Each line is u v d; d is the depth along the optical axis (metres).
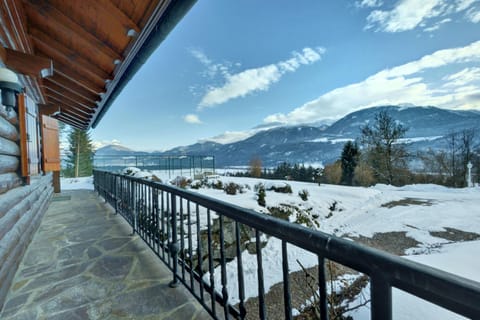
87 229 3.15
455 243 4.79
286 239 0.80
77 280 1.82
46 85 4.03
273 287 3.75
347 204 8.57
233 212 1.09
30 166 2.78
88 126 7.02
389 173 14.97
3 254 1.58
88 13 2.04
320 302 0.69
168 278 1.86
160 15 1.87
